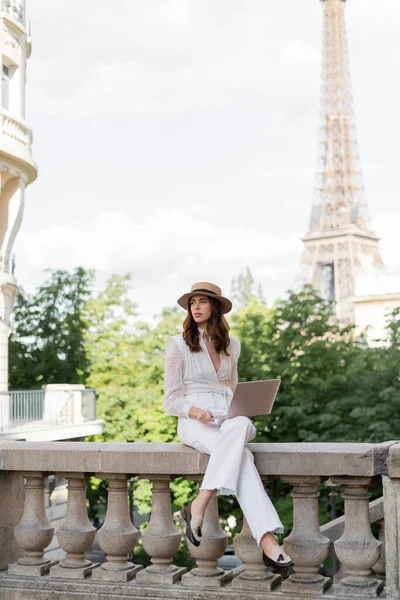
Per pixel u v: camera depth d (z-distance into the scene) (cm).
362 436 2533
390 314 2820
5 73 3312
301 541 536
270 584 539
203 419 536
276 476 548
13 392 2730
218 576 556
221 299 560
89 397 3206
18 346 3931
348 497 532
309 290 3148
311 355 2917
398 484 518
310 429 2769
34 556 608
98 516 3338
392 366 2578
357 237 11519
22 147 3275
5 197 3319
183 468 554
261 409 543
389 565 519
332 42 14650
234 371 571
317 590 527
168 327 3966
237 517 2220
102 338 3966
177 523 2484
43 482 614
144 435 3722
